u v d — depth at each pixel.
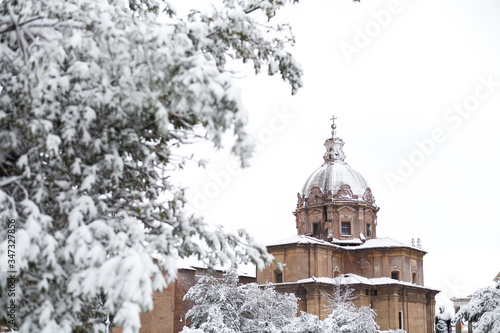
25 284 10.25
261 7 12.23
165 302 68.75
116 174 10.48
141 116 10.71
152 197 12.52
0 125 10.48
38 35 9.84
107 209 10.73
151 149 11.84
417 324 74.31
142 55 9.66
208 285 57.91
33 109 9.71
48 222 9.55
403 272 75.25
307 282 69.25
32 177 10.41
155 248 10.73
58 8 10.05
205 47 11.53
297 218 84.94
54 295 10.12
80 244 9.20
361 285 71.25
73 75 10.05
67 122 10.05
